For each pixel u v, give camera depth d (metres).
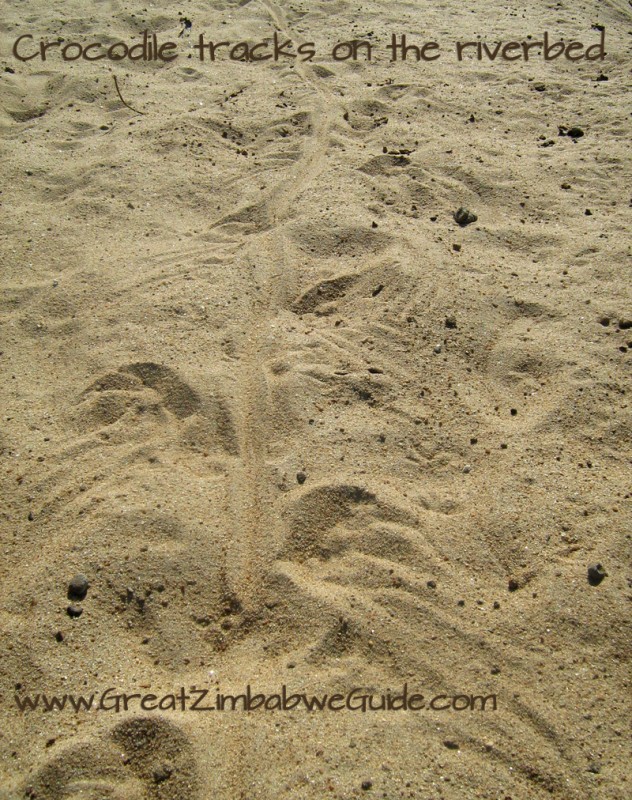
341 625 0.83
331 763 0.74
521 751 0.75
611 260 1.30
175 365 1.10
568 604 0.86
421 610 0.85
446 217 1.41
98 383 1.09
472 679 0.80
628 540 0.91
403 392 1.08
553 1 2.38
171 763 0.75
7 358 1.14
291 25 2.15
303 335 1.16
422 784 0.73
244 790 0.73
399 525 0.92
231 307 1.21
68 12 2.14
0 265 1.29
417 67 1.91
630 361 1.13
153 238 1.36
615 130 1.65
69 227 1.38
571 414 1.05
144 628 0.84
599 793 0.73
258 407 1.05
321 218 1.37
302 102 1.73
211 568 0.88
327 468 0.98
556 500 0.95
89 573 0.87
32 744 0.76
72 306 1.22
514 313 1.21
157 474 0.97
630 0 2.39
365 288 1.25
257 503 0.94
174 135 1.61
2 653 0.82
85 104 1.75
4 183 1.48
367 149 1.58
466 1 2.37
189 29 2.09
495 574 0.89
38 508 0.95
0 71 1.84
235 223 1.39
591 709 0.78
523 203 1.45
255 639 0.84
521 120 1.70
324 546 0.91
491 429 1.04
